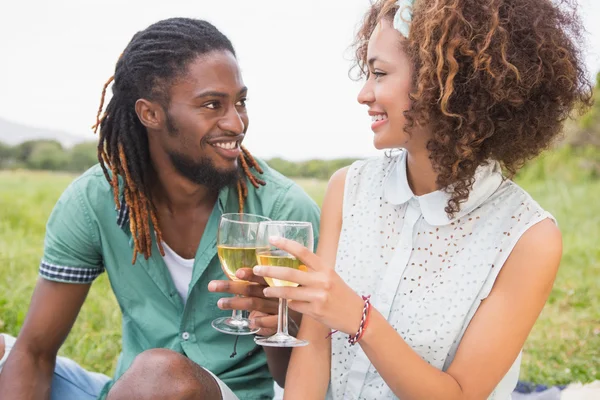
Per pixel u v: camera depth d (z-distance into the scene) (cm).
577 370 308
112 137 214
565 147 794
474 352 165
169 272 219
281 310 174
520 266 169
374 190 194
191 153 206
